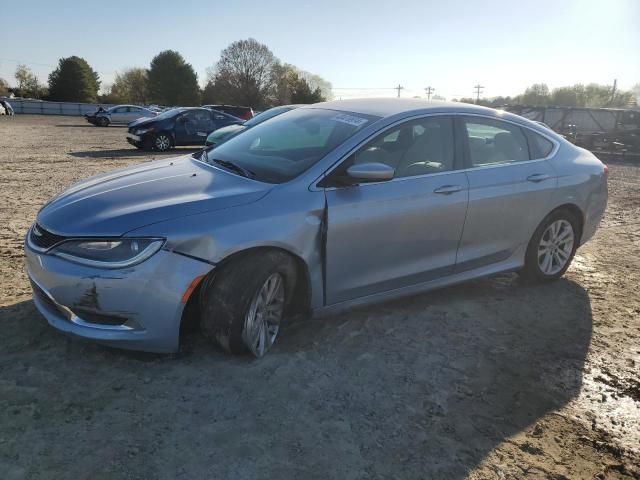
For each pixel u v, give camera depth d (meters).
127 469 2.31
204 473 2.32
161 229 2.88
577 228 4.95
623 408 3.07
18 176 9.88
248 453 2.47
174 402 2.79
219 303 3.05
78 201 3.23
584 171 4.84
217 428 2.62
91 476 2.26
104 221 2.94
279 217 3.15
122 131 28.39
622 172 15.36
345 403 2.91
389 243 3.65
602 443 2.75
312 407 2.84
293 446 2.54
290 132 4.00
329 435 2.64
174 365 3.13
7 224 6.14
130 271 2.82
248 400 2.86
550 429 2.84
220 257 2.96
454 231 4.00
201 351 3.30
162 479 2.27
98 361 3.12
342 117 3.95
